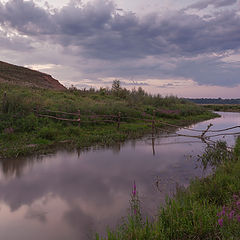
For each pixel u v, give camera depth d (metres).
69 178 6.81
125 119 18.61
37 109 14.62
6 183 6.35
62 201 5.32
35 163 8.27
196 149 11.14
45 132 11.95
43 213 4.78
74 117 15.48
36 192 5.80
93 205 5.12
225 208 4.09
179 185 6.23
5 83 26.89
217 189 5.06
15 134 11.70
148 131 16.44
